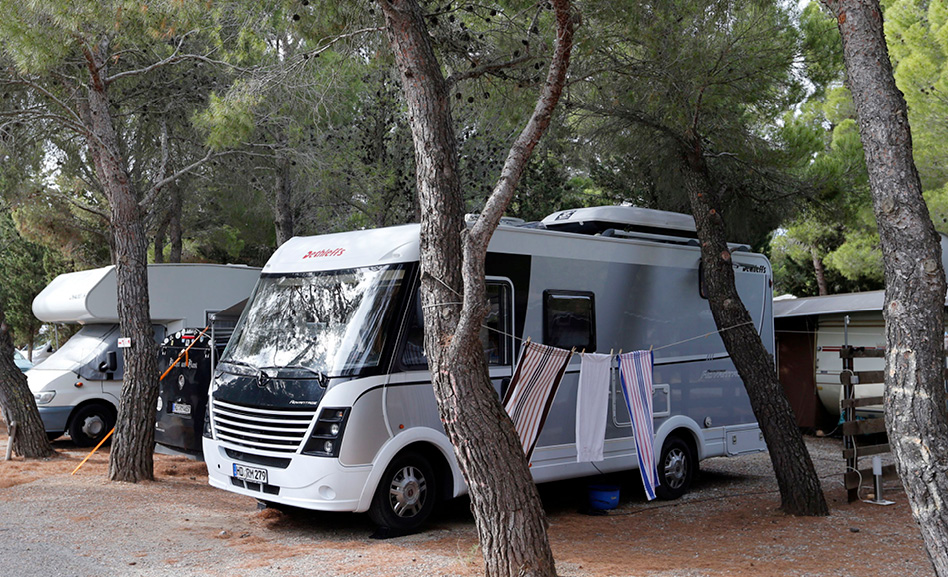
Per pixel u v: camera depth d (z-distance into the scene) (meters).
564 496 8.93
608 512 8.09
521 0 8.06
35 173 11.48
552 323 7.87
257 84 8.34
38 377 12.16
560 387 7.90
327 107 10.07
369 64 9.05
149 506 7.91
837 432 13.77
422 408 7.00
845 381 8.52
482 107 9.59
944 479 3.98
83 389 11.99
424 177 5.41
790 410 7.97
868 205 11.36
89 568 5.72
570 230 8.98
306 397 6.74
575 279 8.12
